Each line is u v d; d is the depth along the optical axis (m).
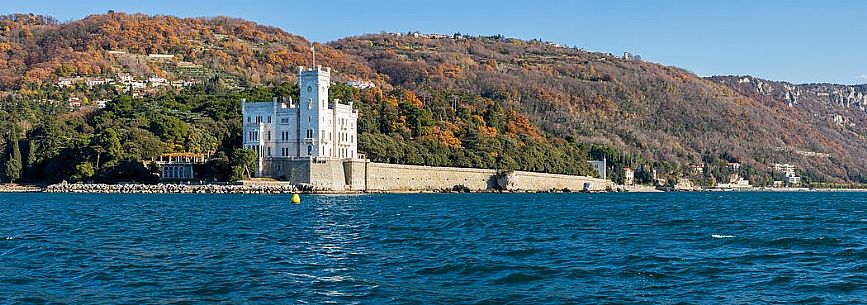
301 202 185.25
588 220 121.25
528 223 113.94
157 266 68.06
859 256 73.69
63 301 54.09
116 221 117.00
